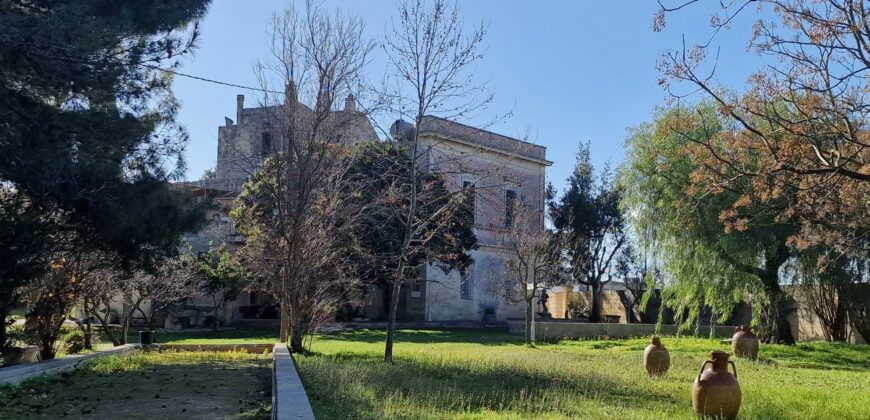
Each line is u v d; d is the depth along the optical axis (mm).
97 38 11398
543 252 30719
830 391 13133
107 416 9188
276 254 18297
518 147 26891
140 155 14461
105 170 13008
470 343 24797
